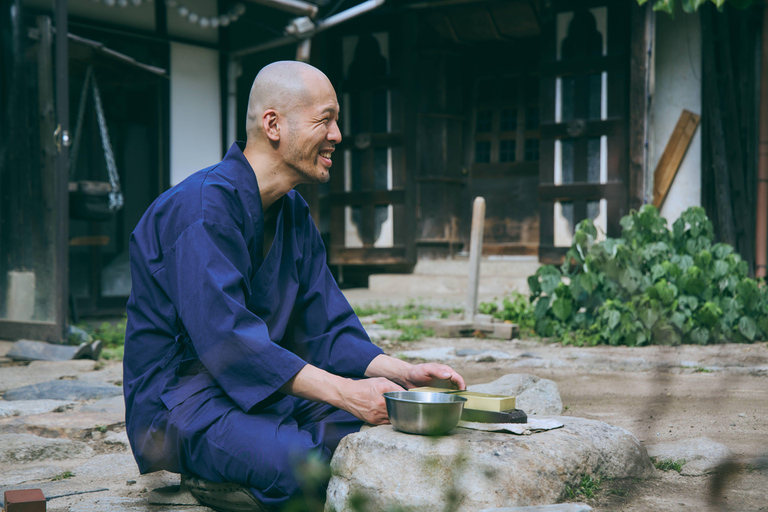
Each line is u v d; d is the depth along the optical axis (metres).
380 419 1.88
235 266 1.93
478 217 6.30
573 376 4.16
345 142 11.59
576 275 5.87
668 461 2.16
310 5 9.09
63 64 5.67
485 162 11.80
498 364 4.71
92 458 2.69
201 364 2.00
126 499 2.11
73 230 8.89
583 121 9.50
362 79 11.48
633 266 5.55
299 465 1.81
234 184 2.01
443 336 6.21
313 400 1.87
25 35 6.34
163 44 9.54
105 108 9.25
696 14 9.00
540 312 5.98
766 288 5.31
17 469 2.52
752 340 5.10
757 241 9.87
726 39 9.52
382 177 11.40
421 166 11.33
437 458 1.70
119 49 9.14
